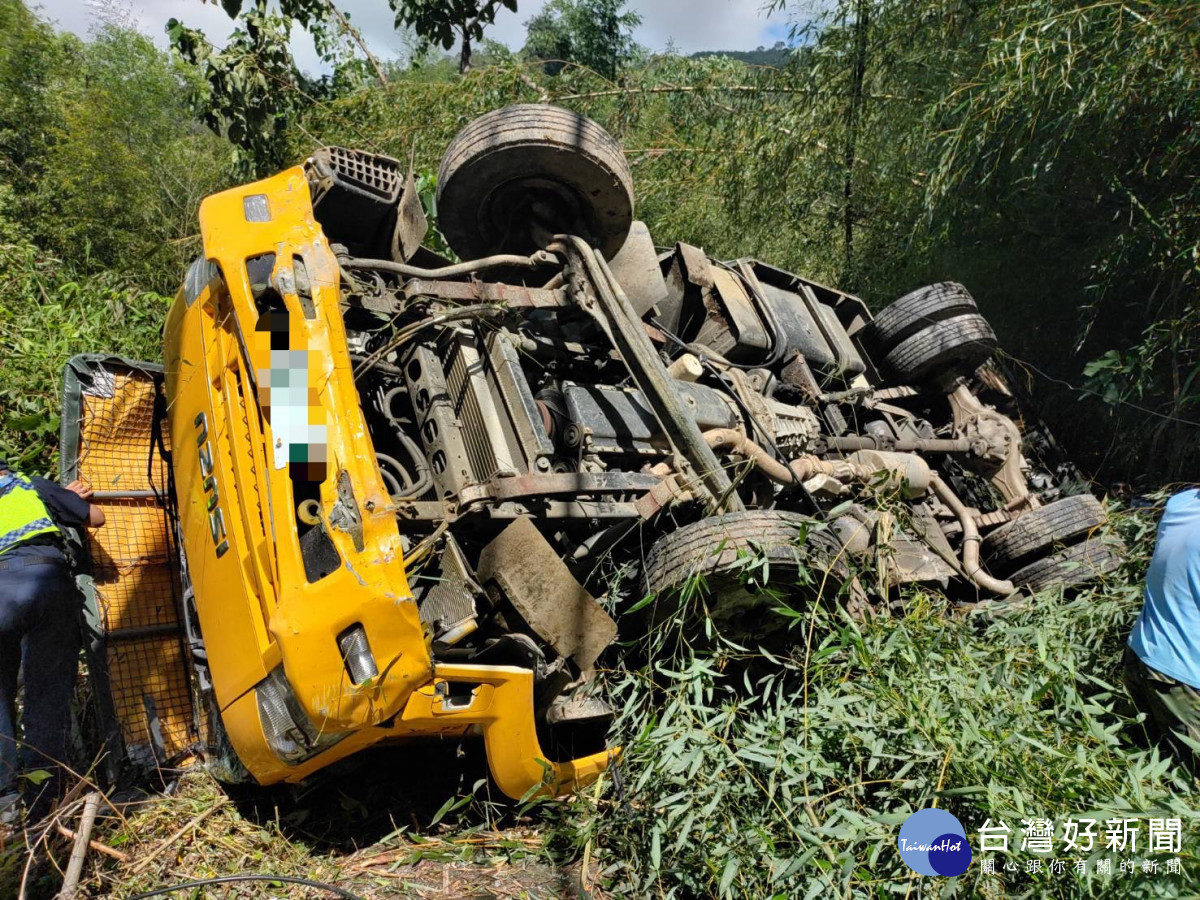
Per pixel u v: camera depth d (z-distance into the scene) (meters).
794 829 2.75
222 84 7.89
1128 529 5.11
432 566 3.46
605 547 3.78
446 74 12.02
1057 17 5.82
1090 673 3.78
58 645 3.41
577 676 3.46
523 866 3.24
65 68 10.50
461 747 3.39
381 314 3.63
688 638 3.63
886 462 5.35
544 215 4.68
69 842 3.16
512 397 3.62
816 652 3.26
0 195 8.30
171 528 4.11
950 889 2.53
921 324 6.78
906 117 7.88
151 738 3.71
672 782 3.11
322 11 8.95
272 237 3.23
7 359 5.30
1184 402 6.39
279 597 2.88
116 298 6.34
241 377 3.23
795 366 5.86
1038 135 6.69
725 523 3.46
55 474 4.97
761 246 9.55
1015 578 5.57
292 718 2.93
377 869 3.18
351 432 2.95
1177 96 5.85
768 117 8.89
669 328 5.71
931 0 7.48
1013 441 6.48
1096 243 7.04
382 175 4.21
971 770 2.86
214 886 3.02
